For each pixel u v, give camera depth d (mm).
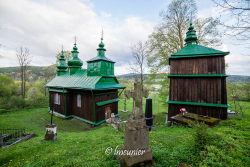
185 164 3781
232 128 6785
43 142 7535
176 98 10547
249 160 3695
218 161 3717
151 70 18172
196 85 9867
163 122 13664
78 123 14883
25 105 23047
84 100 14992
